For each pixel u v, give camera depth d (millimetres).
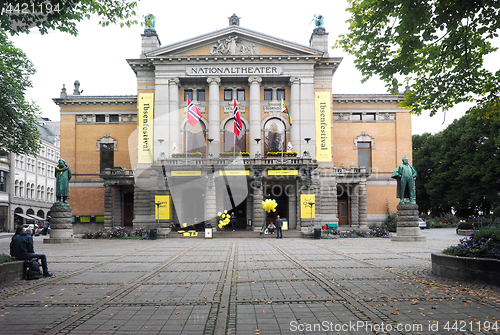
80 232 44000
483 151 46562
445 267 11195
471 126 49000
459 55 11531
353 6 11445
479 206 57719
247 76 41062
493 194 47062
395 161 45688
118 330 6512
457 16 9805
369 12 11125
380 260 15656
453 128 57031
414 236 27656
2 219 58844
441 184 56719
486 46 11234
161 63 40938
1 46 27375
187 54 41188
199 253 19250
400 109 46156
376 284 10242
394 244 24594
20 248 11680
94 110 45688
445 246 22625
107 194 41906
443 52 11375
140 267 14164
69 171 29266
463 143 51656
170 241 29094
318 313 7480
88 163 45156
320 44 43531
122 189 41719
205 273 12516
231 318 7176
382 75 12648
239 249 21406
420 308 7742
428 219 57562
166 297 8930
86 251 20938
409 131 45969
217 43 41438
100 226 44156
